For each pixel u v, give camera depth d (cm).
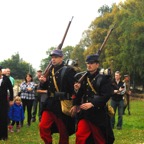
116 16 5334
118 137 1182
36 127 1470
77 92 698
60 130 760
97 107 671
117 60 5178
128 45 4788
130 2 5494
